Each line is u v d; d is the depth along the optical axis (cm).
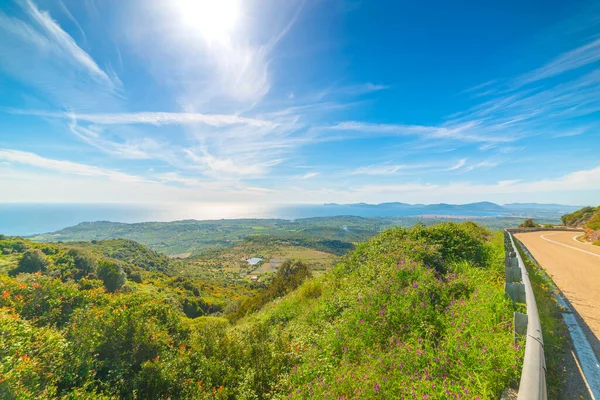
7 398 356
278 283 2011
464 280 635
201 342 700
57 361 459
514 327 357
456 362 351
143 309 711
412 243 913
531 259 1048
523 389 212
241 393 516
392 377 368
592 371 334
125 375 530
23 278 650
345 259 1174
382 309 562
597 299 612
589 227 2556
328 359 499
